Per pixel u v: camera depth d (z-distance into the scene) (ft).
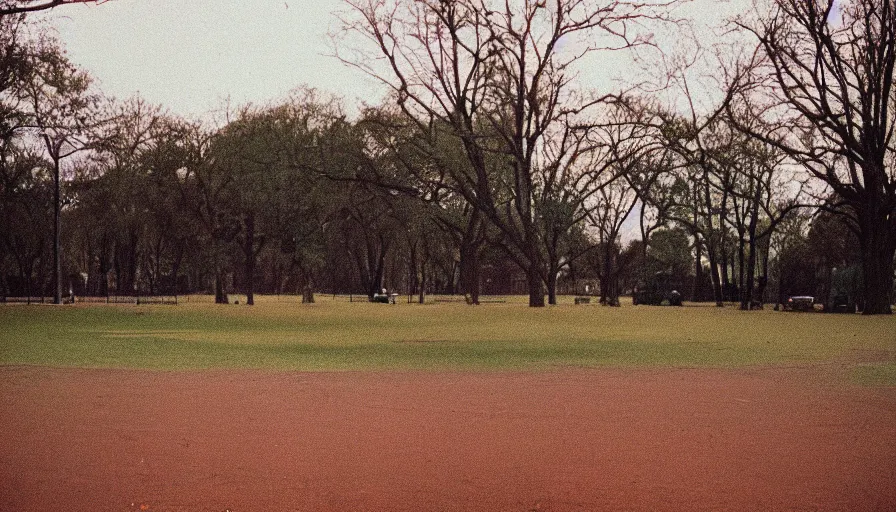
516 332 102.47
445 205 226.99
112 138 211.61
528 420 35.65
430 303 247.91
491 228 242.17
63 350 73.31
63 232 275.18
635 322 129.49
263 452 29.14
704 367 58.90
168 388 45.93
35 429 33.27
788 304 212.02
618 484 24.89
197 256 263.90
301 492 24.03
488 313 163.32
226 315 153.58
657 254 300.81
